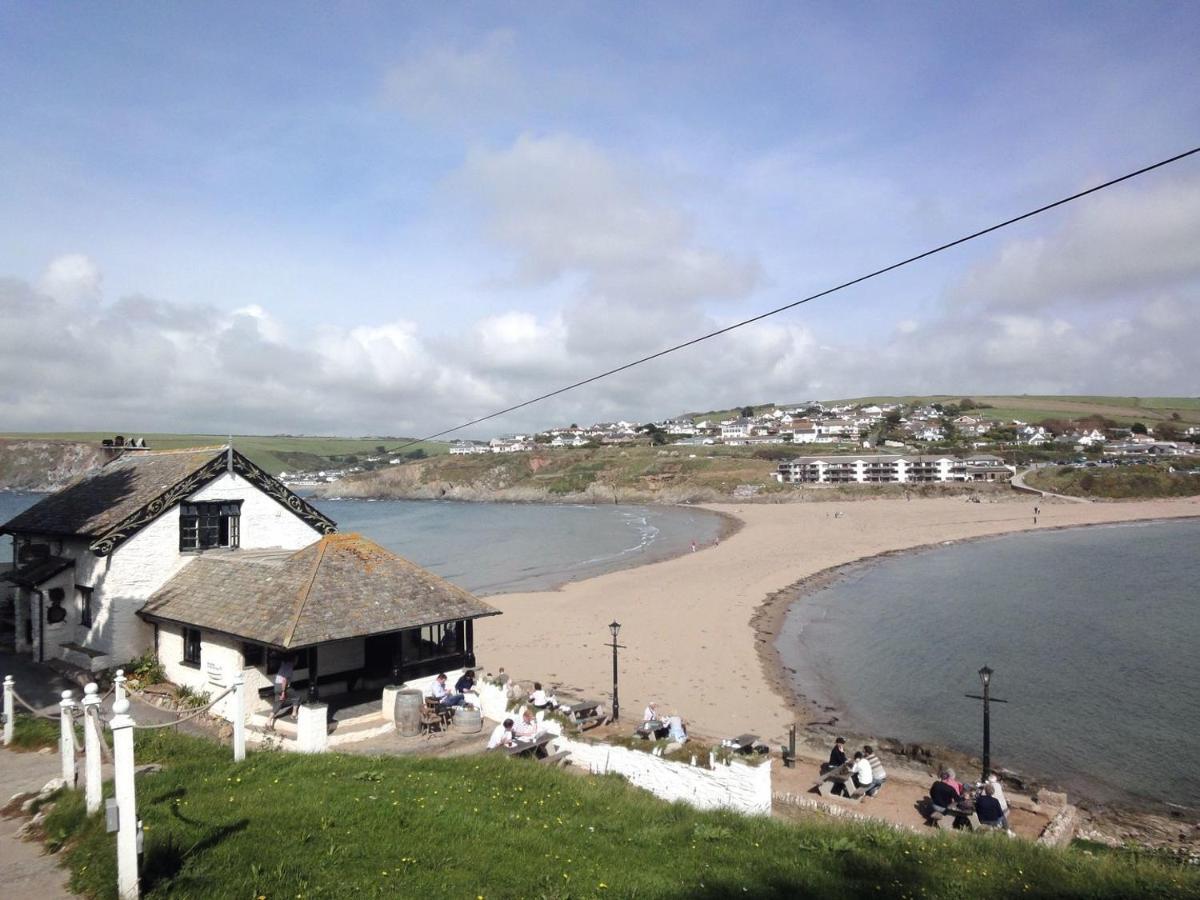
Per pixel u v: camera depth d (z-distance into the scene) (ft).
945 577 218.79
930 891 33.06
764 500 538.06
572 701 101.14
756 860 35.14
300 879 27.22
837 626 155.33
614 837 36.99
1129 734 93.30
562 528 393.29
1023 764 84.38
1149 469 505.66
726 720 97.86
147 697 65.51
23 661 77.87
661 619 159.33
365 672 67.51
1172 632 148.77
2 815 34.47
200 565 73.56
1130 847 58.44
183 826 31.12
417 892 27.22
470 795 40.01
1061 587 201.05
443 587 68.13
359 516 492.54
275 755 45.09
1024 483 524.93
